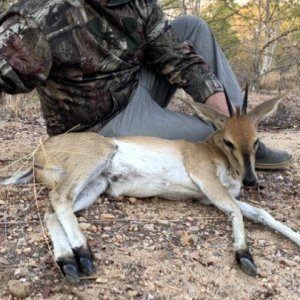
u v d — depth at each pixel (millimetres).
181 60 962
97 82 875
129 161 835
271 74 3436
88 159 781
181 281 658
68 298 610
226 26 3318
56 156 789
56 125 938
